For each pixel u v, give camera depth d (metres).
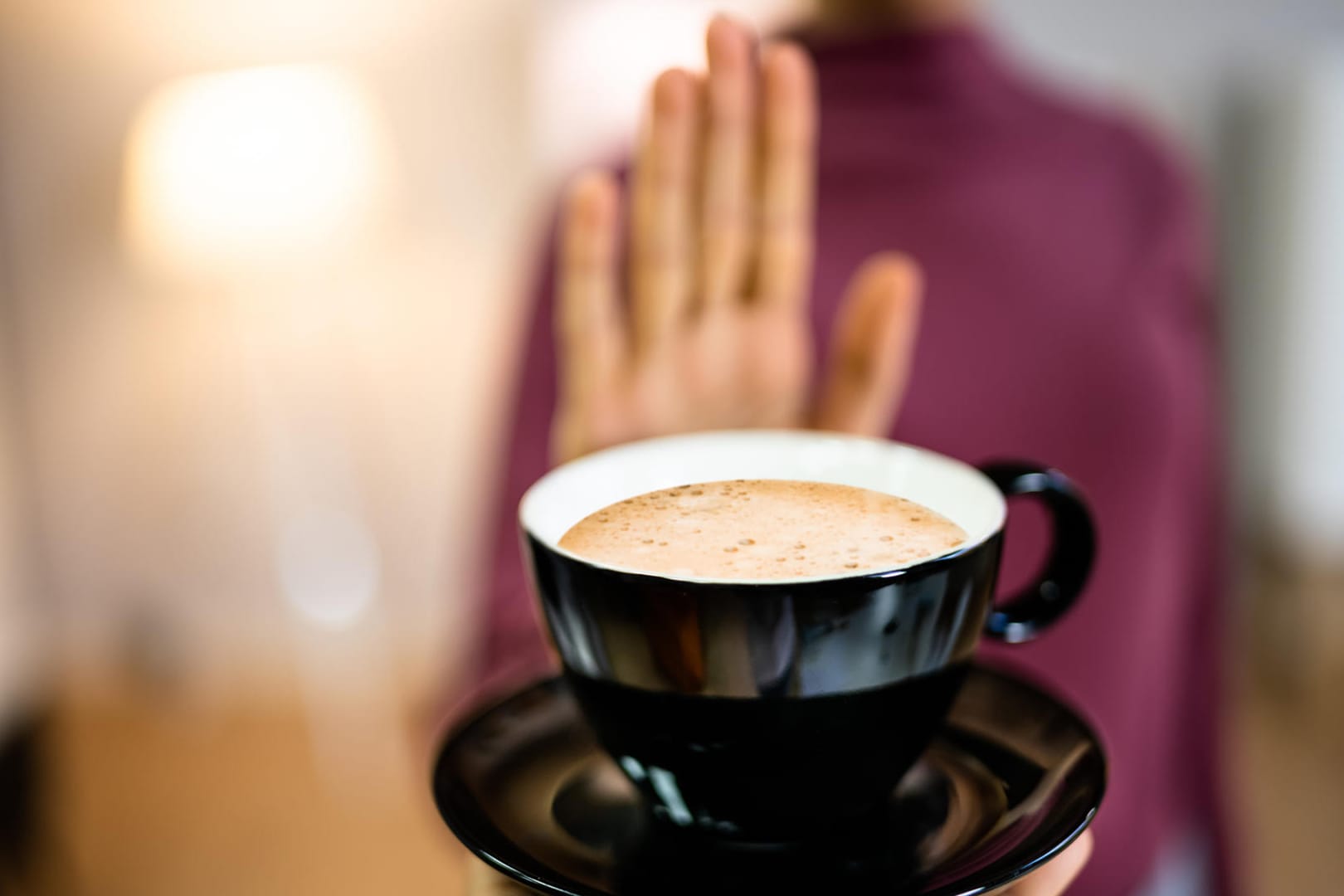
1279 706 1.71
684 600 0.38
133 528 2.08
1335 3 1.73
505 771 0.43
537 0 1.76
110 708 1.95
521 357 0.79
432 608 2.07
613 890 0.39
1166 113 1.77
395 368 1.98
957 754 0.43
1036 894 0.39
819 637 0.38
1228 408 1.84
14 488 2.01
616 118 1.77
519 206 1.90
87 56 1.88
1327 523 1.80
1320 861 1.35
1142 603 0.78
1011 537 0.77
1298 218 1.69
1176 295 0.90
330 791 1.66
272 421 2.00
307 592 2.05
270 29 1.85
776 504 0.43
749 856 0.40
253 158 1.66
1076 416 0.81
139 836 1.55
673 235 0.52
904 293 0.53
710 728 0.39
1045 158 0.85
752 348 0.55
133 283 1.97
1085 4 1.72
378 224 1.78
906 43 0.82
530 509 0.41
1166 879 0.82
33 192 1.94
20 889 1.41
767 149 0.53
